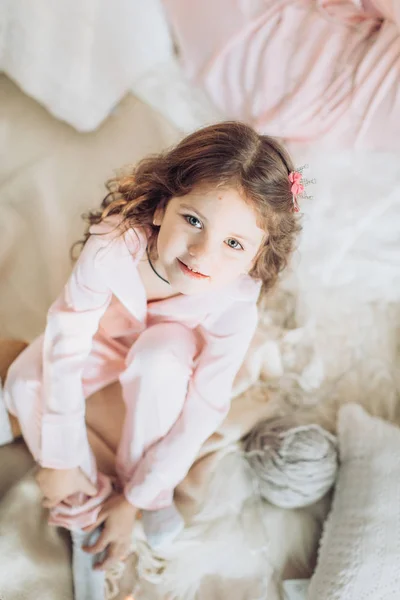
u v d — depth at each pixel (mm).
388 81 1122
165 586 954
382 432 1064
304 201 1202
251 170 758
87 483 921
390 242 1234
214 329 938
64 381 864
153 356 887
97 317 882
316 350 1212
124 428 953
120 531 914
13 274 1159
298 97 1175
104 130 1313
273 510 1047
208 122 1288
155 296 932
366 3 1180
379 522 948
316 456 1020
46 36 1192
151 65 1297
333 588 903
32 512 926
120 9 1203
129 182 913
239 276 917
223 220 743
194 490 1015
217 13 1223
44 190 1225
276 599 972
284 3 1201
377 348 1250
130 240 854
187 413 929
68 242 1202
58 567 904
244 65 1221
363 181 1210
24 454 993
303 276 1231
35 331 1126
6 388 926
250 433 1105
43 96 1258
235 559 983
